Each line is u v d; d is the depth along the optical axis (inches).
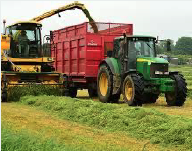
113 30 623.8
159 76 486.3
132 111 358.6
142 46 511.8
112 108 387.2
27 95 554.3
